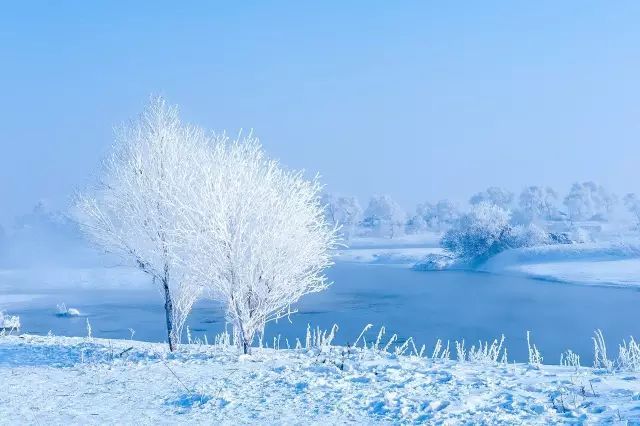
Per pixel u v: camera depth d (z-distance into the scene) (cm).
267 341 3128
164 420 895
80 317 4228
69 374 1253
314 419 854
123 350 1519
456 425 780
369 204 16762
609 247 7925
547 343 3244
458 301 5019
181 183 1546
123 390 1093
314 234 1579
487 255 8494
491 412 826
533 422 768
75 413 952
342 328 3675
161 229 1577
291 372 1156
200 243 1484
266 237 1498
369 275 7662
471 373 1107
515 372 1113
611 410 789
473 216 8712
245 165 1561
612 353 2936
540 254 8006
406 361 1262
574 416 781
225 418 888
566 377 1037
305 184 1589
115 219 1662
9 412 966
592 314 4266
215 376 1161
